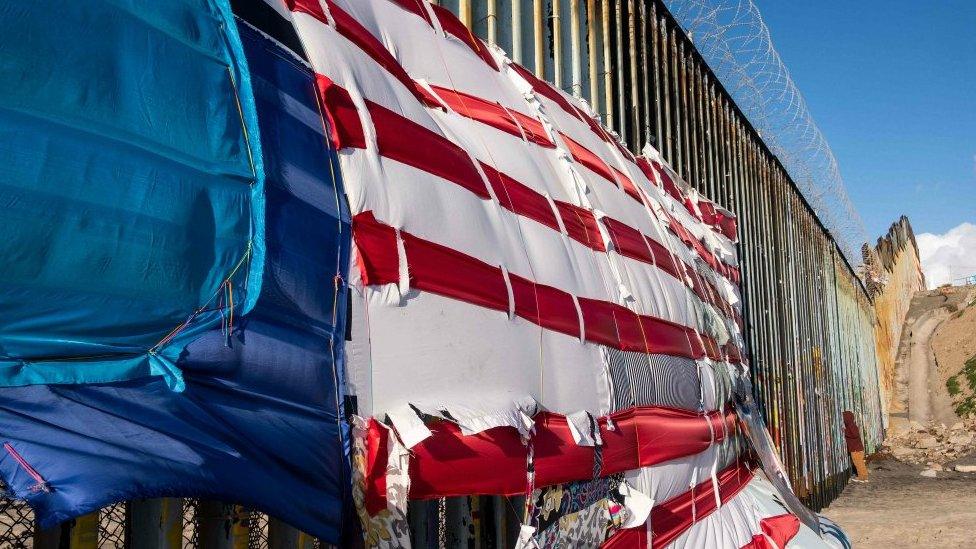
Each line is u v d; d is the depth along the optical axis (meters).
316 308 2.81
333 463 2.69
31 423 1.91
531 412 3.72
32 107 2.11
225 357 2.43
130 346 2.22
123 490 1.89
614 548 4.55
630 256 5.64
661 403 5.45
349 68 3.38
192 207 2.45
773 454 8.65
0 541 2.28
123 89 2.35
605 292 4.96
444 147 3.81
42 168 2.09
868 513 13.56
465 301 3.52
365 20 3.88
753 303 12.24
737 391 7.80
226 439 2.30
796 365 15.06
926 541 10.34
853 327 26.66
